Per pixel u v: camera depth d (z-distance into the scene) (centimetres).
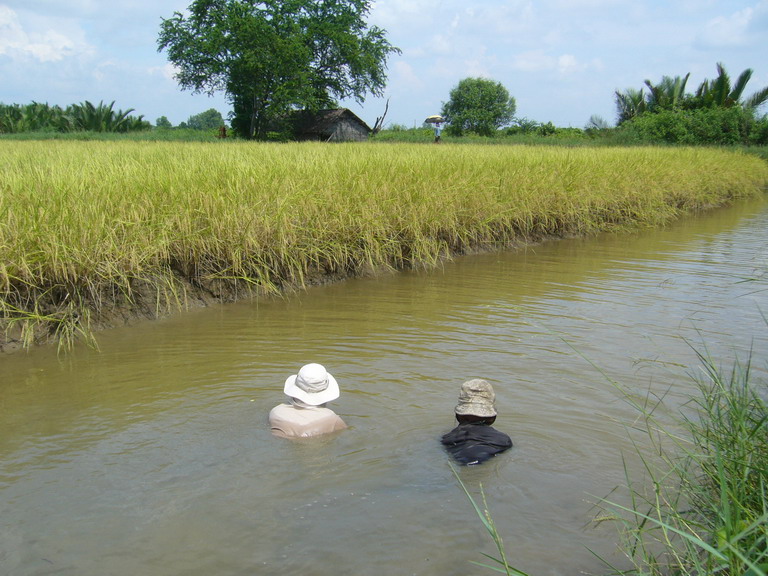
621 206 1648
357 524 373
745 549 294
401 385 588
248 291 930
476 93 6325
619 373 613
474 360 654
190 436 487
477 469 433
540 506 392
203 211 897
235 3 4916
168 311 834
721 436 400
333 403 548
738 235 1533
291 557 345
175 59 5075
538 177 1478
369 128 5562
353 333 750
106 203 848
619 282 1021
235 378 611
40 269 728
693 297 917
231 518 379
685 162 2162
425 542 358
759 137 4181
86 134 4388
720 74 4591
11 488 414
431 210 1160
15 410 544
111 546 355
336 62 5494
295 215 965
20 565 339
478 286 997
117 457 455
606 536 365
